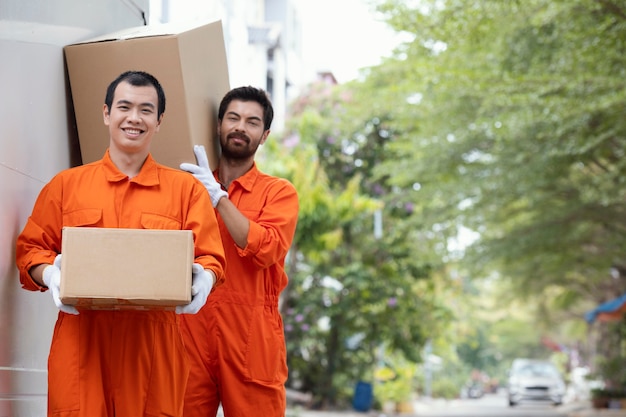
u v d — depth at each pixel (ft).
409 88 55.31
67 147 15.43
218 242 13.39
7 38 13.16
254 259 15.55
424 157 62.85
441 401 139.85
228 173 16.60
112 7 17.43
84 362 12.59
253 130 16.28
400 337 73.36
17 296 13.48
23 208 13.73
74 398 12.51
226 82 17.34
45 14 14.55
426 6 45.57
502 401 164.66
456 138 58.59
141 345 12.78
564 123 47.26
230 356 15.71
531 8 46.29
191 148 15.25
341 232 67.92
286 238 16.22
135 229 11.78
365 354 75.36
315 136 80.12
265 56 96.89
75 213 12.92
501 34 48.55
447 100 57.16
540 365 135.03
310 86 90.43
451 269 92.12
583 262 89.76
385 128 79.82
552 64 47.52
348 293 71.00
